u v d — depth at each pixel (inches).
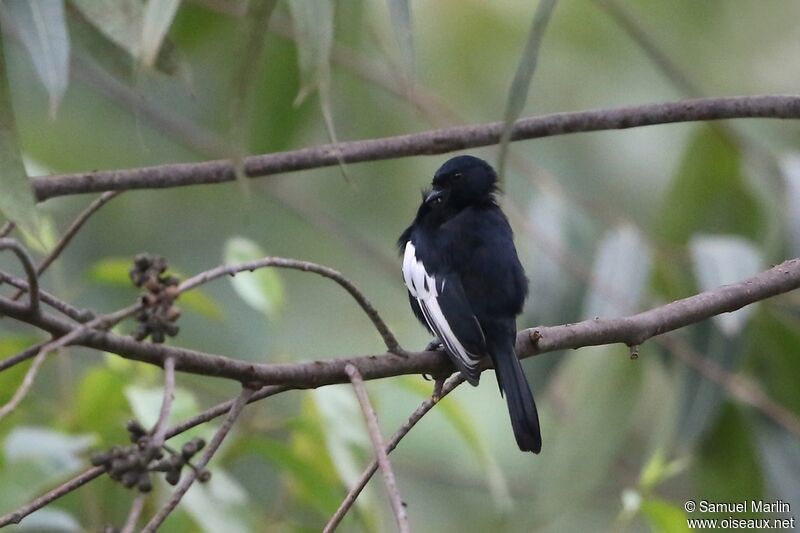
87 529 364.8
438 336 307.3
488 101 555.5
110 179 315.3
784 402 430.9
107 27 268.1
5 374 357.4
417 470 517.0
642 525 519.8
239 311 561.0
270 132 437.7
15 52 520.7
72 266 551.5
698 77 567.5
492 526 522.9
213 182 323.0
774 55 580.7
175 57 300.2
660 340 394.9
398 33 251.8
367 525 352.5
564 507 399.5
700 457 435.8
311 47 236.4
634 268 397.7
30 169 379.9
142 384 368.5
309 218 507.5
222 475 350.9
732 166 443.2
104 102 563.2
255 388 237.3
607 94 560.1
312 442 381.4
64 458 337.1
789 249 398.9
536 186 530.6
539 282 414.9
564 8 564.4
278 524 373.7
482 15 556.4
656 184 563.5
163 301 206.1
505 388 294.4
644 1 576.4
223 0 436.1
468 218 330.6
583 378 409.1
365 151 329.4
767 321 426.0
